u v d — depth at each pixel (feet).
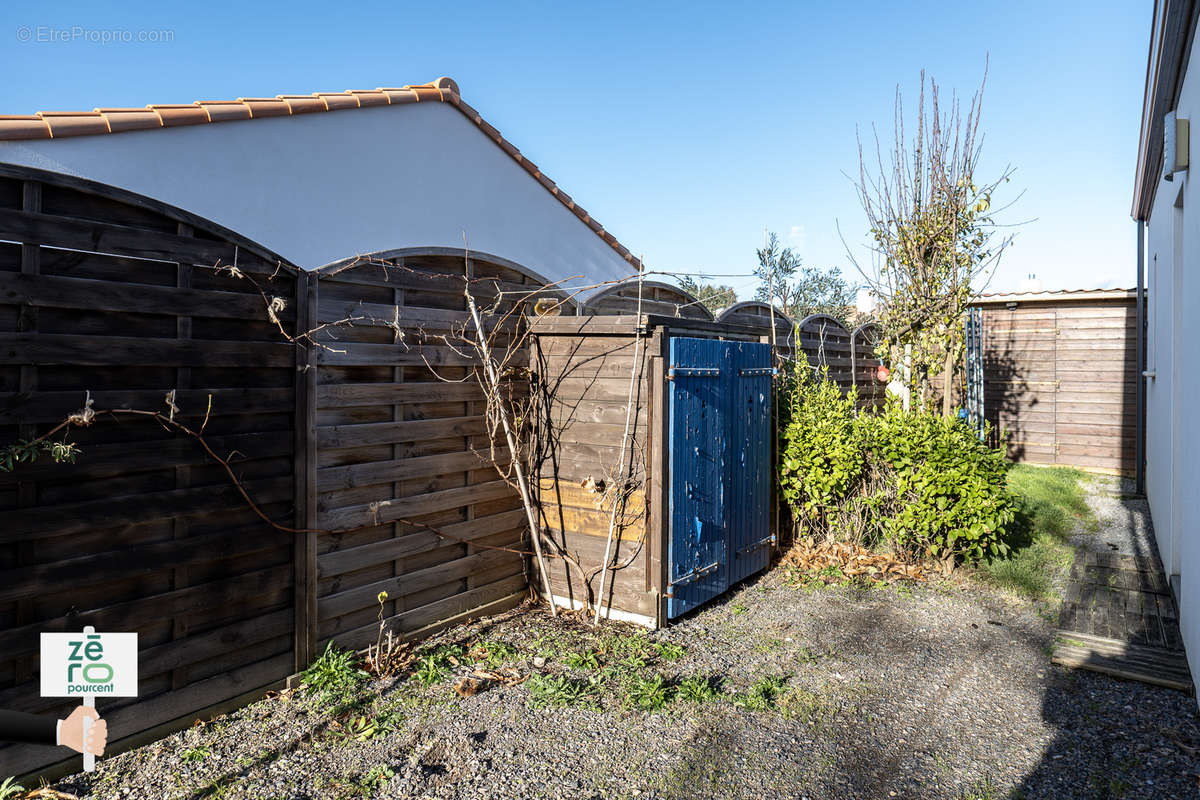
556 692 12.66
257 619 12.07
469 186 29.63
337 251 24.52
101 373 9.95
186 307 10.85
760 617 17.37
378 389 14.12
